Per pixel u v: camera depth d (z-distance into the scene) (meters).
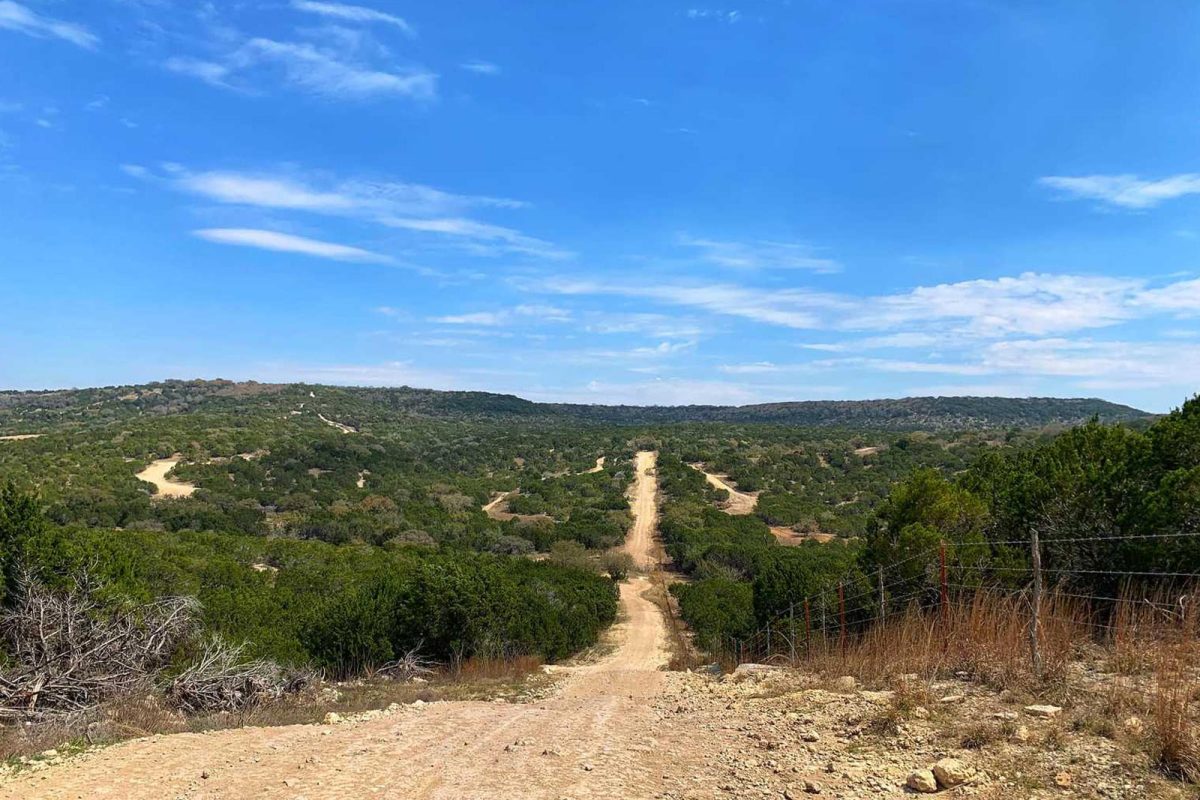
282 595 26.69
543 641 26.89
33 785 6.00
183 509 56.38
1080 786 4.72
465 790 5.57
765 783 5.51
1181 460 12.32
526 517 73.56
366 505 68.12
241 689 11.67
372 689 15.27
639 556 65.38
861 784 5.32
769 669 13.57
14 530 12.12
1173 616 7.45
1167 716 5.16
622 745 7.18
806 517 65.38
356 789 5.63
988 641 8.57
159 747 7.37
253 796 5.51
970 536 15.62
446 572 23.45
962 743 5.95
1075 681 7.08
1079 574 11.91
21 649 10.58
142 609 12.62
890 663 9.84
